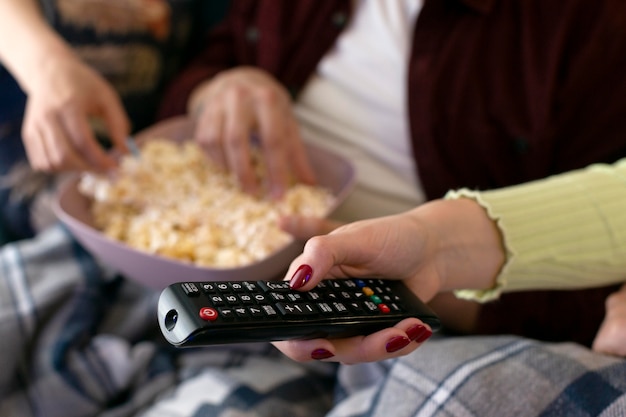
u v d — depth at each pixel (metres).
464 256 0.61
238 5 1.15
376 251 0.52
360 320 0.48
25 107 1.06
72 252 0.92
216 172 0.95
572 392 0.56
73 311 0.86
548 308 0.79
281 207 0.87
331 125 1.03
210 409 0.71
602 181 0.69
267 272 0.73
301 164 0.95
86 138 0.87
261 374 0.78
